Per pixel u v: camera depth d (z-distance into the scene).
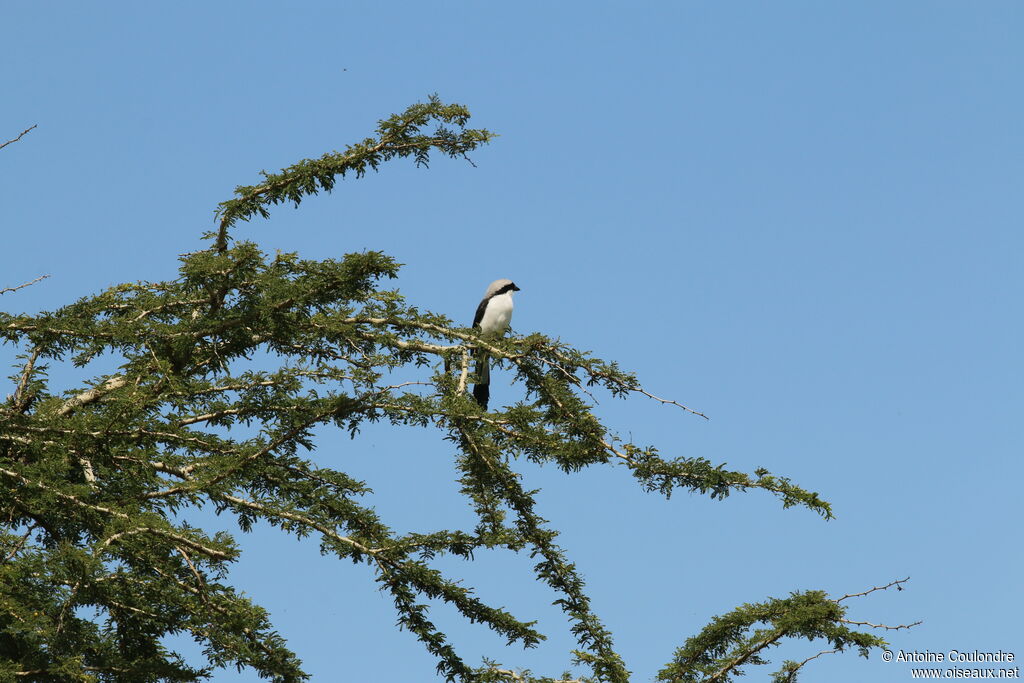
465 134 15.12
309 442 14.11
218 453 14.45
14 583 10.94
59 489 12.34
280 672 12.13
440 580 13.32
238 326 14.08
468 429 13.77
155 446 14.30
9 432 13.48
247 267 14.08
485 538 13.56
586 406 13.66
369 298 14.44
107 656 11.88
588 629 13.79
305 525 13.55
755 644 12.26
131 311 15.22
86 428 13.39
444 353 14.39
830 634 11.96
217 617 11.83
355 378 13.62
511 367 14.26
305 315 13.89
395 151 15.12
